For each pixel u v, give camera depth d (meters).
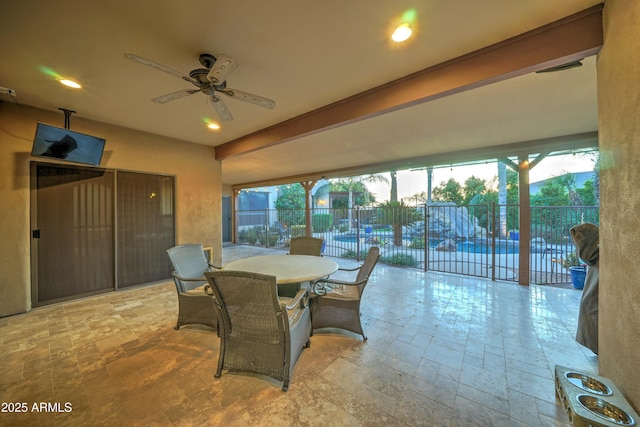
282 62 2.37
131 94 2.99
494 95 2.96
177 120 3.86
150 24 1.87
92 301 3.70
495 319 3.07
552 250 4.91
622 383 1.49
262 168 7.53
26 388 1.88
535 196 10.44
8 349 2.41
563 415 1.62
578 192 9.62
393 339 2.60
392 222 7.22
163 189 4.69
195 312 2.75
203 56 2.23
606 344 1.71
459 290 4.21
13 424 1.56
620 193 1.49
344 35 2.01
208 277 1.83
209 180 5.31
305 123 3.62
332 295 2.70
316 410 1.67
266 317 1.88
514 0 1.68
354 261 6.93
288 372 1.87
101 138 3.69
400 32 1.98
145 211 4.46
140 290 4.21
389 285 4.51
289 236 9.62
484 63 2.20
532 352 2.35
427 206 5.63
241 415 1.63
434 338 2.62
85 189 3.83
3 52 2.17
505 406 1.70
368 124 3.96
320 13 1.78
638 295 1.32
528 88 2.79
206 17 1.80
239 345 2.00
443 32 1.98
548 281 4.80
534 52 1.98
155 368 2.12
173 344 2.51
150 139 4.48
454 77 2.35
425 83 2.52
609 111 1.63
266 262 3.06
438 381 1.96
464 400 1.76
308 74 2.58
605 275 1.72
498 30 1.97
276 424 1.56
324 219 8.56
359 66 2.45
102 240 3.99
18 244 3.25
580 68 2.39
